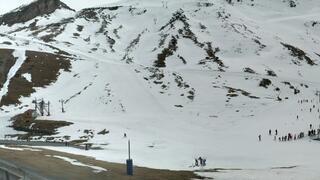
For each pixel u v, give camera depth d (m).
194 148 92.38
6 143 80.31
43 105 142.75
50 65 184.25
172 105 157.25
